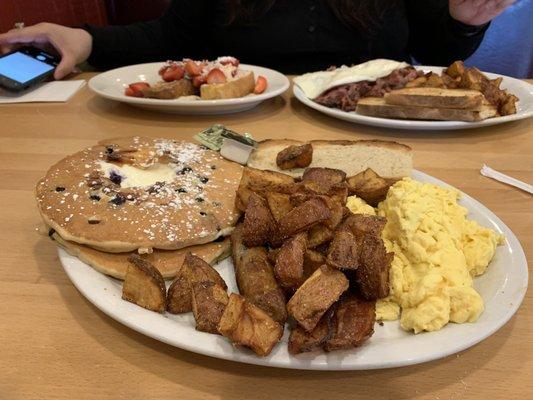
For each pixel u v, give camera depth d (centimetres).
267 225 26
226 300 22
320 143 37
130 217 27
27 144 43
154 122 49
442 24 72
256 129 48
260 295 22
